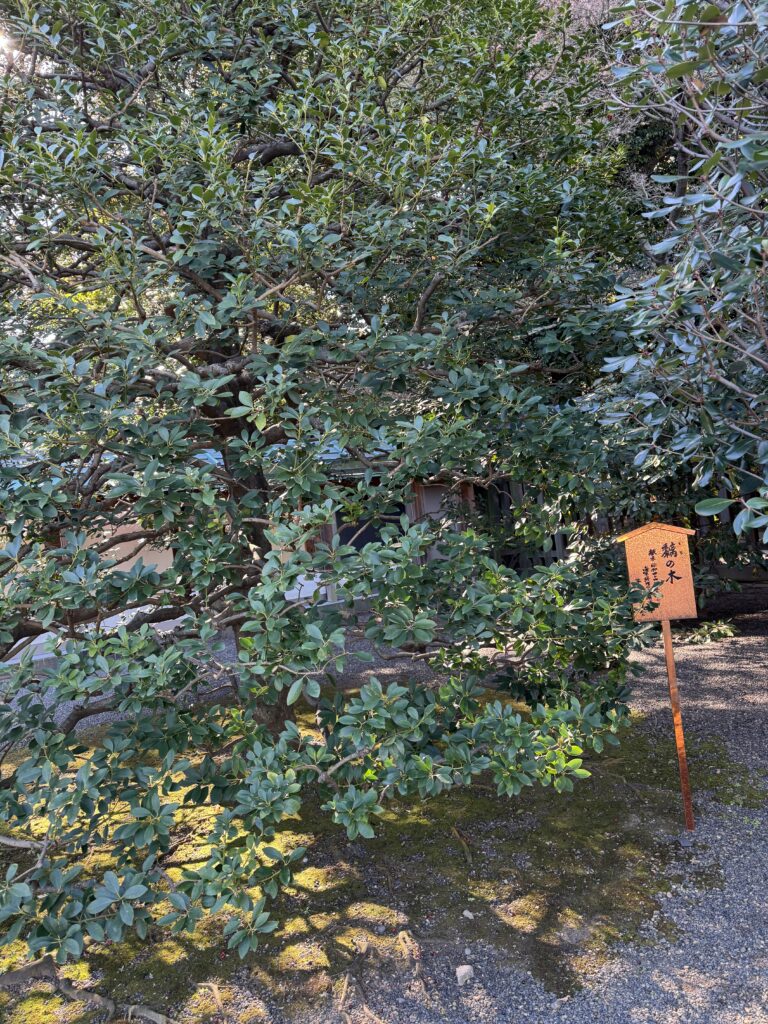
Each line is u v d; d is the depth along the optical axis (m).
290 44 4.40
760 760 4.32
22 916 2.12
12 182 3.18
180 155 3.35
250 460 2.64
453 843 3.67
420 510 6.80
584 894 3.20
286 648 2.24
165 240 3.64
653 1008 2.54
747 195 2.16
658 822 3.73
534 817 3.86
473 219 3.55
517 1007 2.59
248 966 2.88
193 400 2.57
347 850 3.64
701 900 3.10
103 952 3.02
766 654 6.41
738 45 2.16
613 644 3.32
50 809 2.16
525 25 4.53
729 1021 2.44
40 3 3.88
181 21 3.87
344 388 3.36
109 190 3.30
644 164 8.48
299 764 2.32
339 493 2.79
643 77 2.32
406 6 3.88
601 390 3.23
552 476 3.23
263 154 4.33
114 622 5.49
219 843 2.34
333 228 3.74
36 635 3.10
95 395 2.39
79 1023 2.64
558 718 2.52
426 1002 2.63
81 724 5.72
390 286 3.62
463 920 3.07
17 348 2.46
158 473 2.44
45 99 4.03
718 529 7.21
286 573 2.17
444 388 2.94
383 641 2.31
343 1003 2.64
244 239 3.22
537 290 3.88
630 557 3.61
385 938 2.98
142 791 2.43
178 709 2.63
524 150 4.48
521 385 3.90
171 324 2.86
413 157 3.29
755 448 2.38
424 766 2.28
